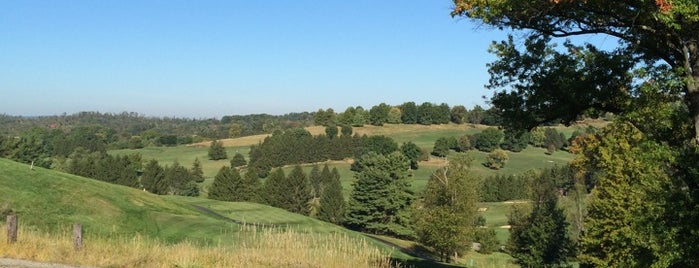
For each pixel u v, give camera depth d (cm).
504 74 1416
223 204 6544
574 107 1366
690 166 1051
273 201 10250
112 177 11200
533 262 4609
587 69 1294
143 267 1362
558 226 4525
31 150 11119
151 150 17850
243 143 18138
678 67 1079
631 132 1920
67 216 3344
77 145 17050
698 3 952
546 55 1344
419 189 9556
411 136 16788
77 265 1278
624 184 2173
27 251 1365
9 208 3088
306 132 17075
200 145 18462
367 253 1959
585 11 1244
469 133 17012
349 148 14900
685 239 1047
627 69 1238
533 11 1217
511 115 1434
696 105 1090
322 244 2014
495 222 8356
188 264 1464
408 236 8325
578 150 2822
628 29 1210
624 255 2141
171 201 5381
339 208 9188
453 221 5009
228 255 1705
